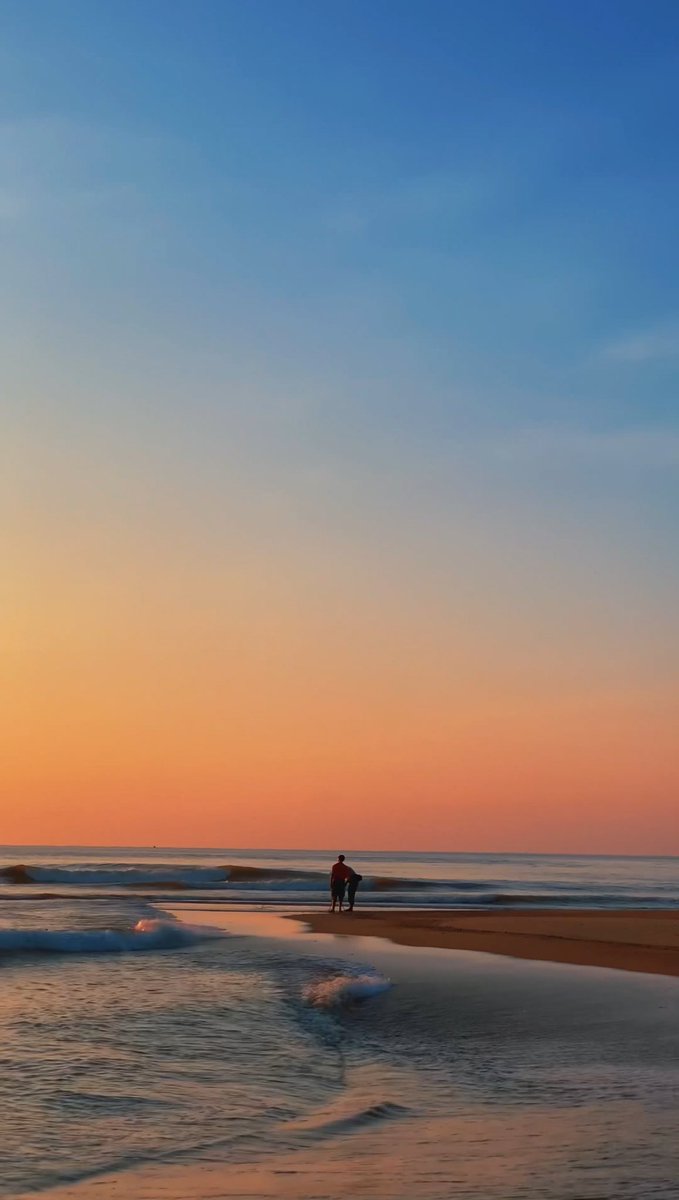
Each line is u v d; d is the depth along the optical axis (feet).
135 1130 22.03
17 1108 23.40
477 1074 27.89
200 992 41.65
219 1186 18.20
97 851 650.84
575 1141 21.11
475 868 331.16
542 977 46.68
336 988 41.52
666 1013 37.45
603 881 225.15
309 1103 24.76
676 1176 18.48
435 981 45.32
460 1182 18.24
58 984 43.39
